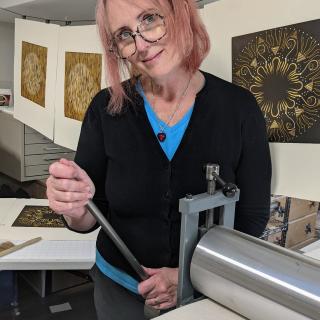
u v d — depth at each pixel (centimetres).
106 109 83
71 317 176
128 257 74
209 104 76
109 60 80
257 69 90
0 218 162
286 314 47
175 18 68
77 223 86
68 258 129
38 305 183
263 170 78
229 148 76
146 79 82
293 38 82
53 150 212
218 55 98
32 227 154
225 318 56
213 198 59
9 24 243
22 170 205
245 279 51
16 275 178
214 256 55
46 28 156
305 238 146
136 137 79
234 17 93
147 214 80
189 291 62
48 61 159
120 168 81
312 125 81
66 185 65
